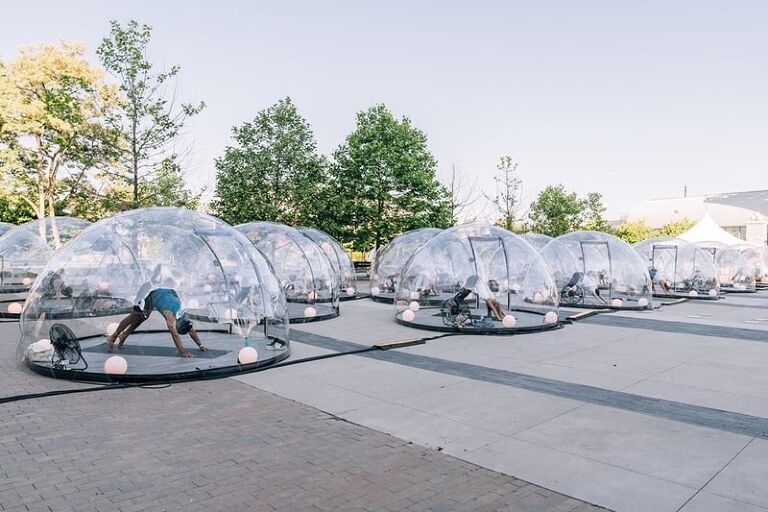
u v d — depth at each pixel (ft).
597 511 13.05
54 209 98.89
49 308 30.30
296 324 43.55
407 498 13.65
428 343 35.42
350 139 94.43
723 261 92.89
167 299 29.50
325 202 90.38
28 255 62.08
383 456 16.39
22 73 85.05
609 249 64.85
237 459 16.03
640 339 37.37
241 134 87.66
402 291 49.14
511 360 30.22
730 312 54.90
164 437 17.81
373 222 93.91
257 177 86.53
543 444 17.47
